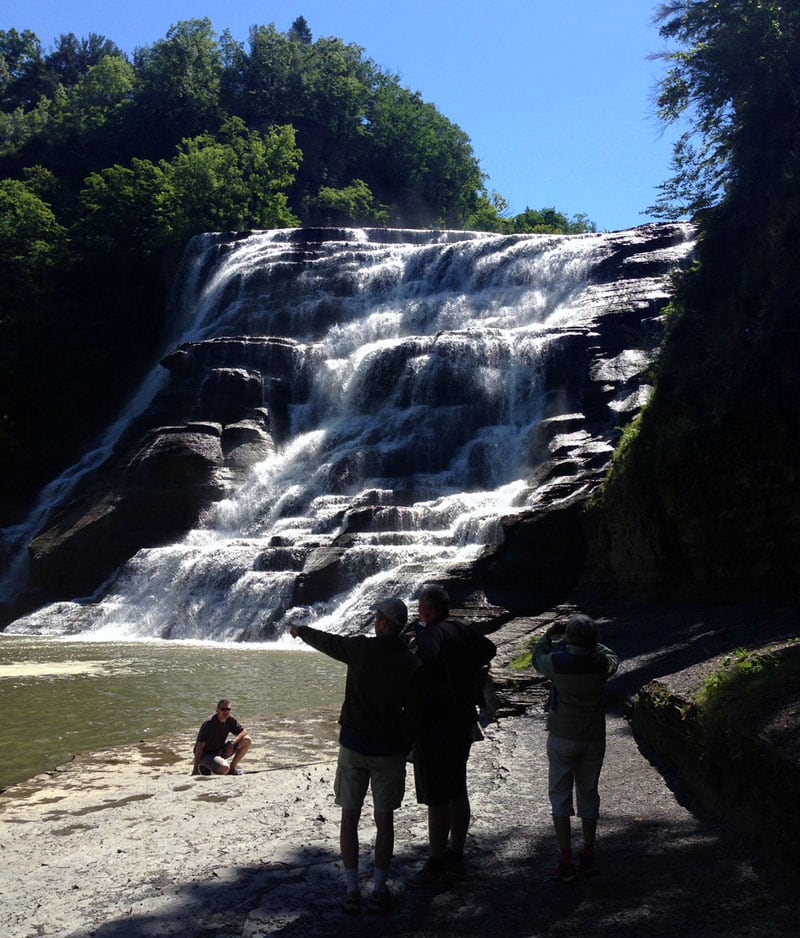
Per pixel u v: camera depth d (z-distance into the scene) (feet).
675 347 73.15
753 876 18.33
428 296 162.09
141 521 114.11
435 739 19.15
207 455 118.32
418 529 93.20
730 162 76.33
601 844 21.02
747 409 57.06
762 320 58.34
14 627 97.91
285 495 115.44
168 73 309.22
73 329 194.70
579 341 120.26
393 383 132.46
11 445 160.35
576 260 151.23
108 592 103.71
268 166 248.73
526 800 25.41
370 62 357.41
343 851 18.17
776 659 24.76
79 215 242.99
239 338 143.02
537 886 18.70
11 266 203.51
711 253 74.23
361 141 333.01
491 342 125.80
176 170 226.99
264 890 19.08
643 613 59.41
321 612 82.69
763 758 19.43
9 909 18.53
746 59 71.77
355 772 18.47
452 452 119.55
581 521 74.79
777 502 54.44
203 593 93.56
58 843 23.77
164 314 199.82
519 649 52.47
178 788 29.99
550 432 106.22
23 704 49.16
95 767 34.53
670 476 62.69
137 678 58.65
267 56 330.95
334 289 166.61
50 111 358.02
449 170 335.47
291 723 42.45
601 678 19.42
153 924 17.38
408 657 18.54
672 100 79.66
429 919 17.35
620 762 28.17
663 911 17.02
